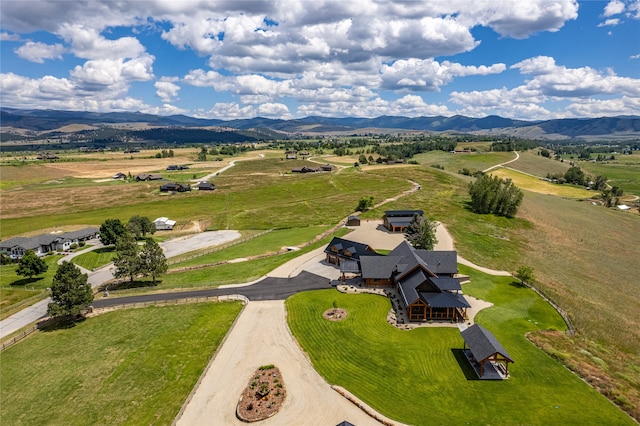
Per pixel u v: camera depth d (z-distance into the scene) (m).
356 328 54.28
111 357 48.75
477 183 132.50
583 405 39.03
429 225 90.00
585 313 61.19
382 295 65.12
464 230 106.56
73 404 40.53
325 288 68.44
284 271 76.94
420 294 57.53
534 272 78.75
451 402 39.44
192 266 83.44
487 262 83.06
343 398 40.25
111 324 57.69
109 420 38.03
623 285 78.44
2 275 85.62
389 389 41.50
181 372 45.25
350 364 46.06
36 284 78.56
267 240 103.69
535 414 37.72
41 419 38.59
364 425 36.53
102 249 104.75
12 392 43.00
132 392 42.09
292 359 47.22
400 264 68.88
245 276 75.25
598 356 48.53
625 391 41.16
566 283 75.00
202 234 117.94
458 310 57.00
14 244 99.19
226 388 42.19
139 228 114.69
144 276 76.56
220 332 54.00
